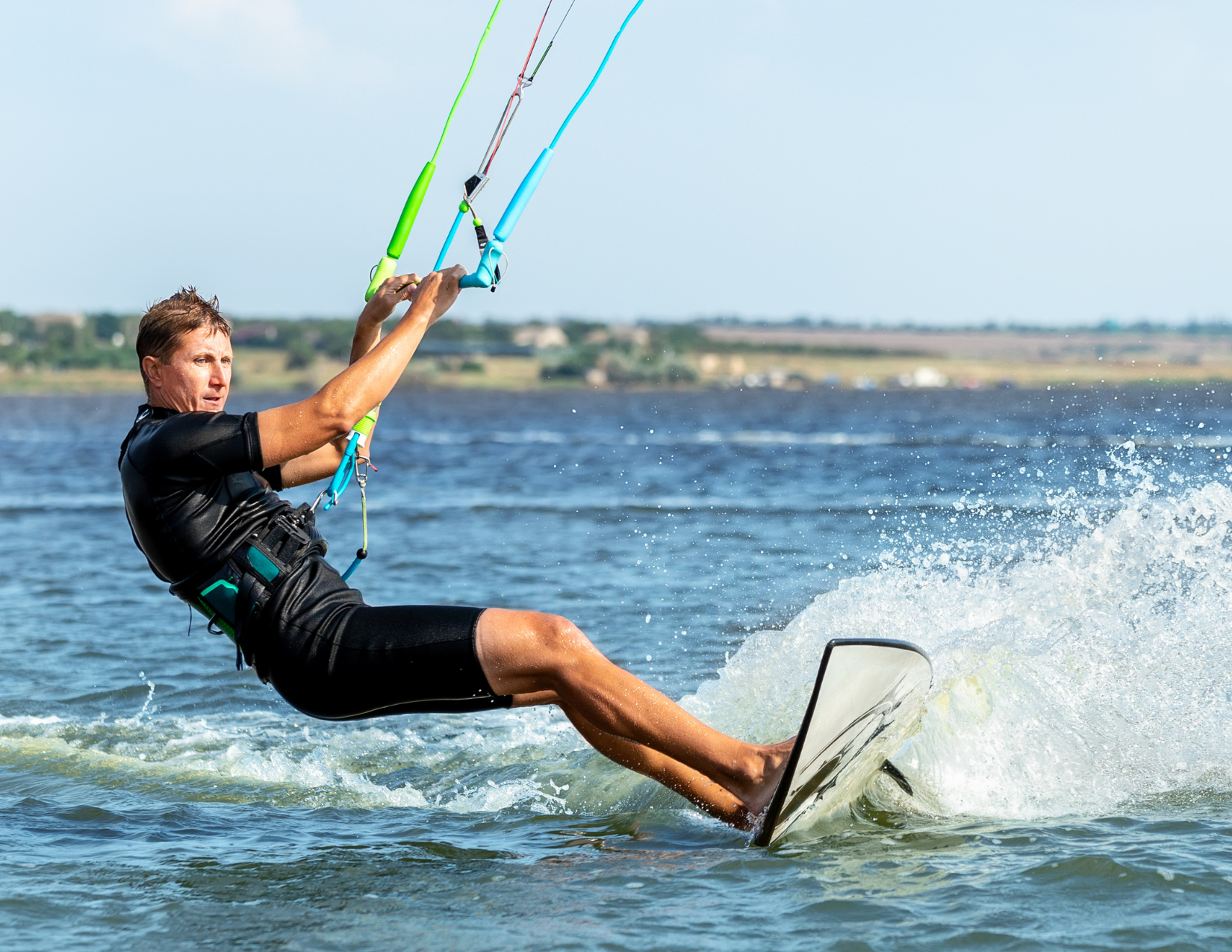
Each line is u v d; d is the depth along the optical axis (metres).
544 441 147.38
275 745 19.83
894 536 45.41
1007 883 12.48
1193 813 14.95
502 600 33.56
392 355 13.65
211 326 14.07
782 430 177.50
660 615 30.89
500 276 14.77
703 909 12.05
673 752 14.02
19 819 15.79
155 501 13.39
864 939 11.12
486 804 16.61
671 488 73.19
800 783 13.70
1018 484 70.38
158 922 11.94
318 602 13.66
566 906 12.25
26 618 31.94
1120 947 10.79
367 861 13.98
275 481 15.23
